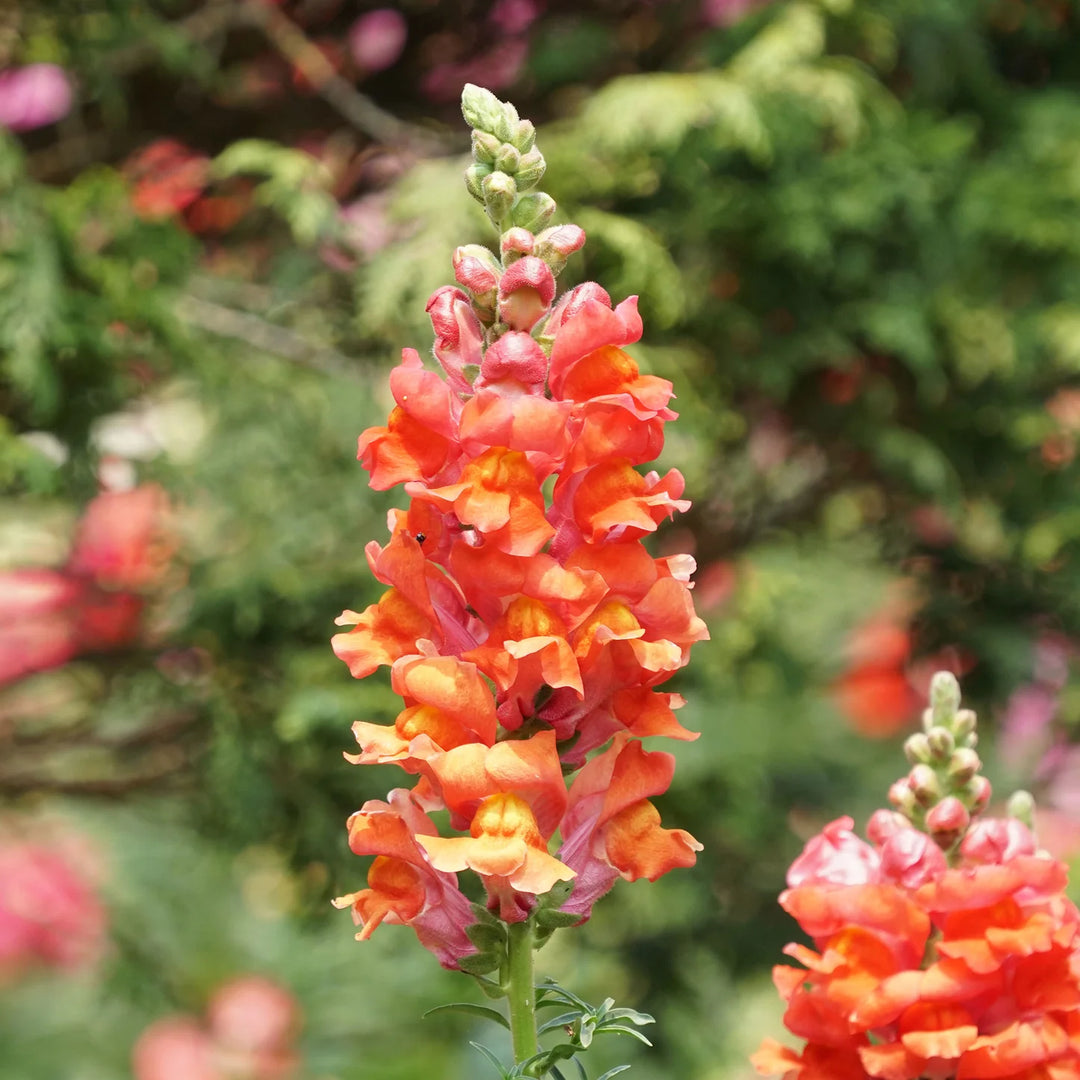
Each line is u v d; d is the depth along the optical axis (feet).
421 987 7.11
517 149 3.22
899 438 7.25
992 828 3.28
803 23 6.40
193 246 6.21
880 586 8.71
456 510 3.10
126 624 6.60
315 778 6.33
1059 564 7.55
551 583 3.11
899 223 7.02
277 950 7.25
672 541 7.62
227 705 6.27
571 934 7.38
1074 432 7.53
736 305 6.97
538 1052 3.20
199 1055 6.82
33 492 5.65
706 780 6.96
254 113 6.77
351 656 3.16
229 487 6.40
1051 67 7.95
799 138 6.51
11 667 6.52
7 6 6.11
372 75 6.92
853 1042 3.26
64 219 5.69
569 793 3.21
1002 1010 3.24
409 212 5.99
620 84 6.25
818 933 3.26
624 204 6.82
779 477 7.99
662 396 3.13
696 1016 7.36
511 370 3.11
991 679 7.89
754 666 7.39
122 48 6.17
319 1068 6.85
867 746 8.03
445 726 3.13
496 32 6.87
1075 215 7.02
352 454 6.52
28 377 5.47
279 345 6.76
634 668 3.17
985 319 7.18
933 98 7.35
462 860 3.08
